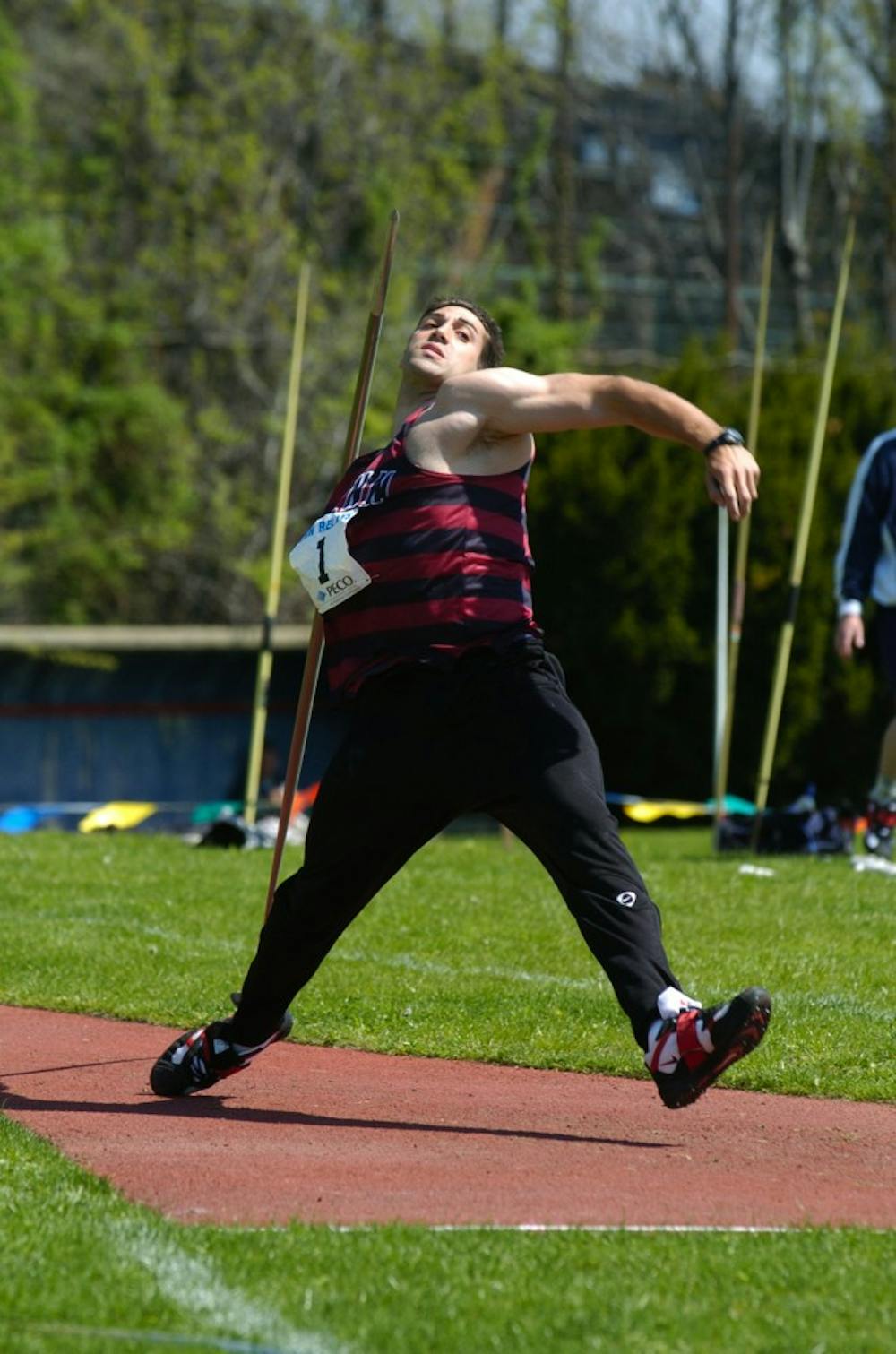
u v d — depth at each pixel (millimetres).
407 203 80125
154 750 48031
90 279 80375
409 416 11312
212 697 48656
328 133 80562
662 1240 8820
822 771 45812
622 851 10883
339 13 81812
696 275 104188
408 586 10844
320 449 76688
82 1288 8086
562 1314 7746
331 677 11312
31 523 78375
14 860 26047
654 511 44500
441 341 11508
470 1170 10398
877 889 22391
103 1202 9516
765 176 101125
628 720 45094
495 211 90188
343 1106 12281
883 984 16625
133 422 76312
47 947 18609
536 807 10852
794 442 46062
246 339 78250
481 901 21656
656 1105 12328
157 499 77375
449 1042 14266
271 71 79250
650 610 44812
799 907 20875
